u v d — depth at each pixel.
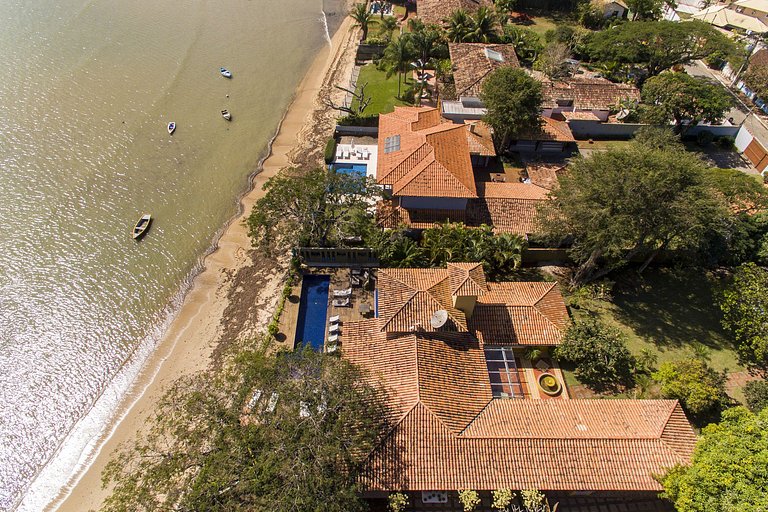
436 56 67.88
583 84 62.50
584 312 38.25
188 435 24.88
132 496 23.00
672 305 39.22
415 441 26.33
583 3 86.31
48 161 53.75
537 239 41.91
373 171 53.81
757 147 55.31
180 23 82.31
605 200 34.97
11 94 61.88
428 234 40.56
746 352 34.59
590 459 26.22
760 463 21.44
